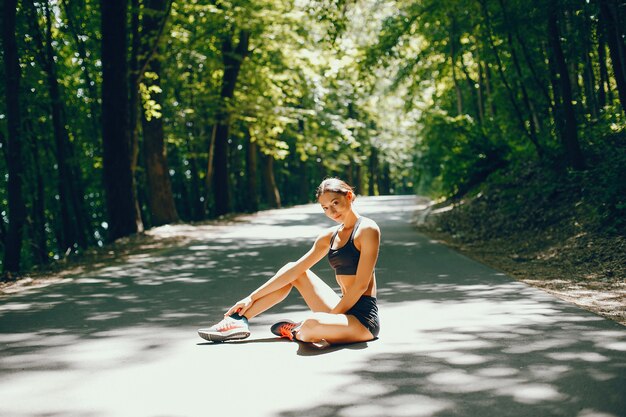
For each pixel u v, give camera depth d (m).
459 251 14.08
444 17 24.00
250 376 4.84
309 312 7.57
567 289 8.63
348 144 52.38
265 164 41.16
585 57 16.78
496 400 4.16
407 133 57.44
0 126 21.58
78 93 28.06
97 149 28.67
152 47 19.94
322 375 4.82
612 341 5.66
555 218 14.05
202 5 22.31
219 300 8.56
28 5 20.47
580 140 16.16
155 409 4.13
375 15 27.28
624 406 4.00
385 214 28.86
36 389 4.63
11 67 14.40
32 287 10.40
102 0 18.25
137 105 19.80
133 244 17.17
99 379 4.86
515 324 6.47
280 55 29.34
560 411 3.93
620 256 10.12
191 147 34.78
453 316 7.00
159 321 7.17
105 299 8.80
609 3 11.55
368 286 5.89
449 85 34.88
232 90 29.62
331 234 5.94
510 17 16.47
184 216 42.88
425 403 4.13
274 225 24.88
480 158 23.47
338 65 20.06
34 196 26.39
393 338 6.00
